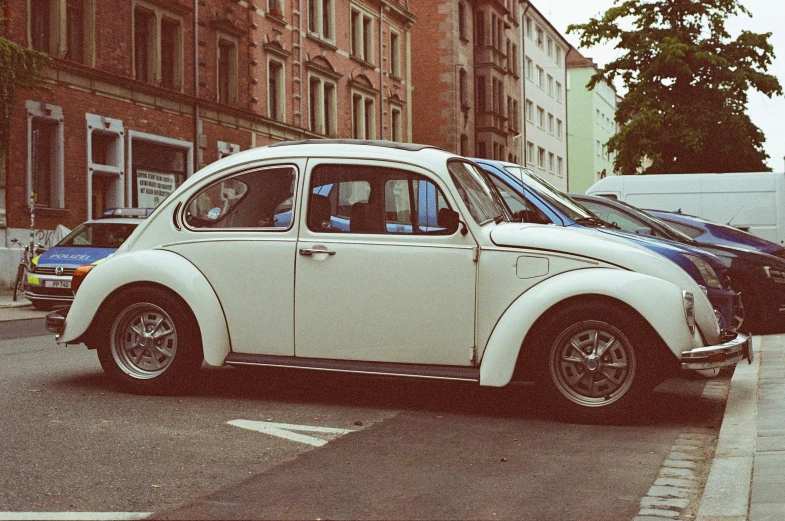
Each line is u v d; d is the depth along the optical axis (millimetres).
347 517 4688
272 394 8125
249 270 7637
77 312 7953
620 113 39594
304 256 7512
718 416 7441
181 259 7785
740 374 9219
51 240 25219
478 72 57062
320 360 7492
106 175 27797
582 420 7066
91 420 6863
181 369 7797
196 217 7863
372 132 45500
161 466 5621
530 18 70062
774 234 21453
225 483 5293
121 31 28422
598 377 7039
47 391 8055
